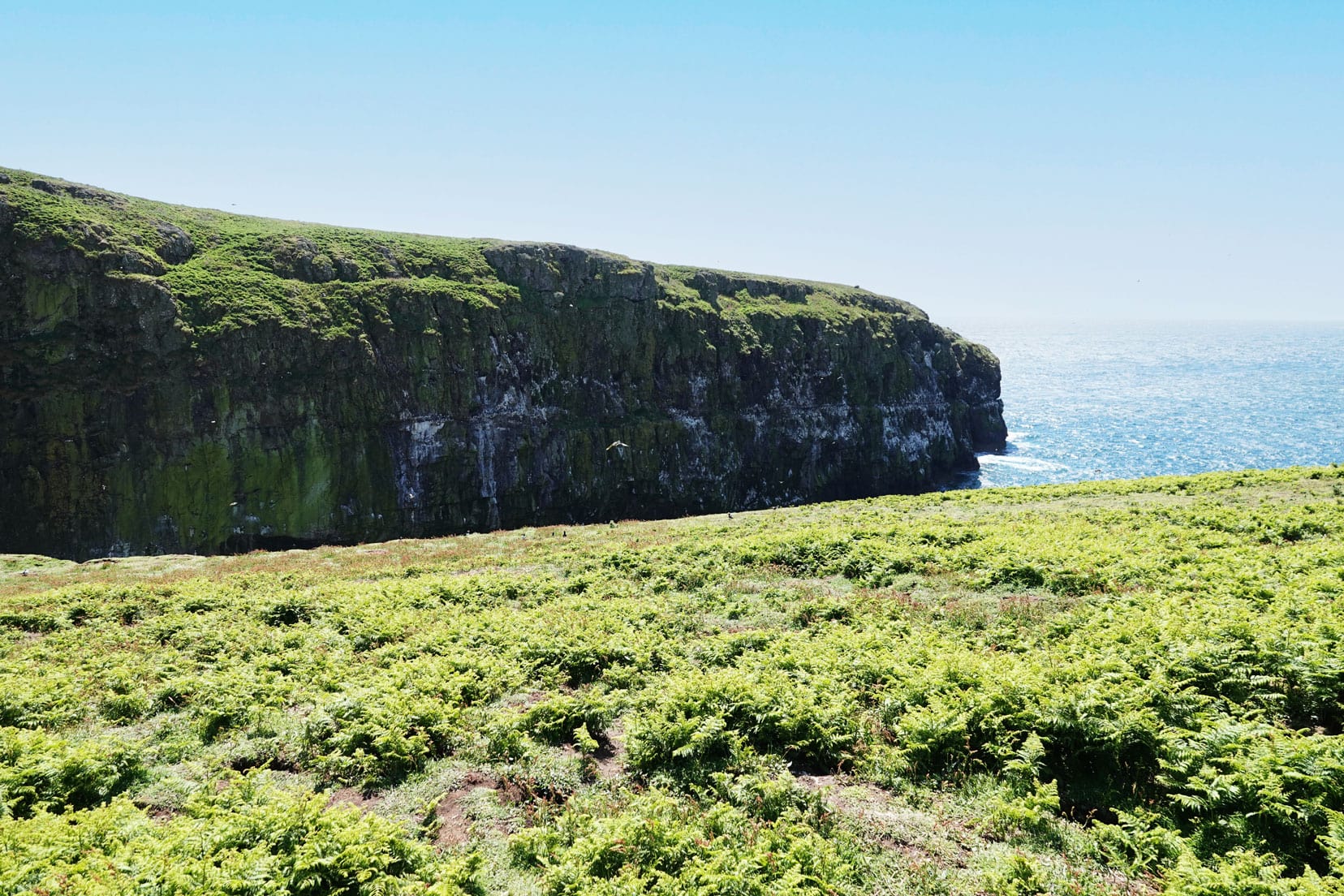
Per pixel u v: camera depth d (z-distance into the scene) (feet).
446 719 51.70
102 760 46.96
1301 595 60.70
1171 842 33.37
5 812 41.04
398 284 370.73
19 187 316.40
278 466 317.63
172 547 295.28
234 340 315.37
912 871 33.71
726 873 32.40
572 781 44.80
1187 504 125.08
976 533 110.11
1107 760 40.78
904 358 535.60
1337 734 42.09
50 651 79.56
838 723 47.14
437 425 355.56
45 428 284.00
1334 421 649.61
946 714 44.50
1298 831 33.17
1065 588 77.97
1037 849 34.83
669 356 437.99
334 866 33.99
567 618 78.18
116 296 299.79
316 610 91.09
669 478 418.51
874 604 78.59
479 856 35.32
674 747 46.44
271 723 55.52
